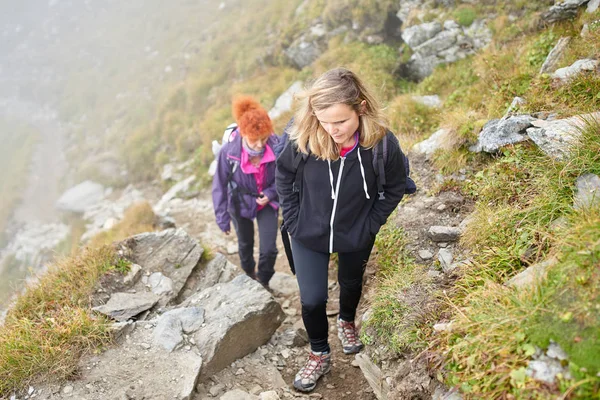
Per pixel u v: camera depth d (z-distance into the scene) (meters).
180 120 13.15
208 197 8.76
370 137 2.51
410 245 3.79
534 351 2.11
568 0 5.75
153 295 3.89
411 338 2.88
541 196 3.18
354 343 3.45
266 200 4.09
